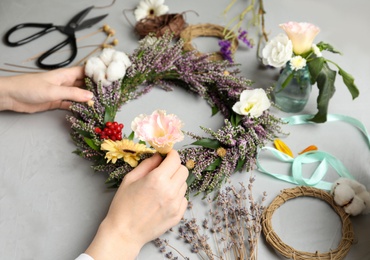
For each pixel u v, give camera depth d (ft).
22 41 2.57
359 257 1.87
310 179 2.10
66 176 2.09
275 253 1.89
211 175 2.04
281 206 2.02
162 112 1.81
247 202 2.02
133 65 2.34
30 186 2.06
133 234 1.80
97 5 2.78
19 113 2.29
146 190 1.79
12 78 2.22
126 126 2.28
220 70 2.36
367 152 2.19
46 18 2.70
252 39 2.58
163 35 2.41
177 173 1.85
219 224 1.97
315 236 1.94
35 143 2.19
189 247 1.91
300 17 2.77
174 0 2.83
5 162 2.13
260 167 2.11
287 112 2.33
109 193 2.04
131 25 2.69
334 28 2.71
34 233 1.93
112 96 2.26
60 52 2.55
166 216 1.82
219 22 2.72
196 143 2.07
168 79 2.44
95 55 2.56
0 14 2.71
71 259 1.88
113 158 1.98
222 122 2.29
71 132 2.23
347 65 2.53
